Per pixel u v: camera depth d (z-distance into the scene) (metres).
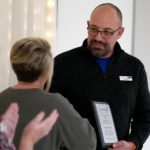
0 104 2.61
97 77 3.85
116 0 6.27
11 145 1.66
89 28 3.86
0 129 1.64
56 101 2.69
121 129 3.88
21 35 4.64
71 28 5.67
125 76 3.95
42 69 2.73
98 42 3.79
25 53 2.71
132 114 4.12
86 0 5.81
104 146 3.48
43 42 2.83
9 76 4.56
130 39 6.52
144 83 4.15
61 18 5.55
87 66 3.88
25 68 2.68
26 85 2.73
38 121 1.90
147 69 6.75
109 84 3.86
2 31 4.48
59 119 2.62
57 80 3.83
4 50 4.50
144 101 4.14
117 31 3.89
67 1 5.60
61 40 5.57
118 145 3.61
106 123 3.58
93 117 3.73
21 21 4.64
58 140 2.63
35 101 2.62
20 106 2.57
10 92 2.68
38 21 4.77
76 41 5.75
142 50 6.68
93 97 3.78
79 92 3.79
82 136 2.71
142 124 4.09
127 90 3.91
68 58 3.93
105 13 3.83
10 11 4.54
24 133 1.86
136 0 6.55
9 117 1.77
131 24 6.52
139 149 4.14
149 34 6.71
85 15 5.81
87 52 3.91
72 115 2.71
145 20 6.66
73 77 3.84
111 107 3.81
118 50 4.02
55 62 3.90
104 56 3.93
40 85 2.79
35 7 4.75
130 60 4.06
